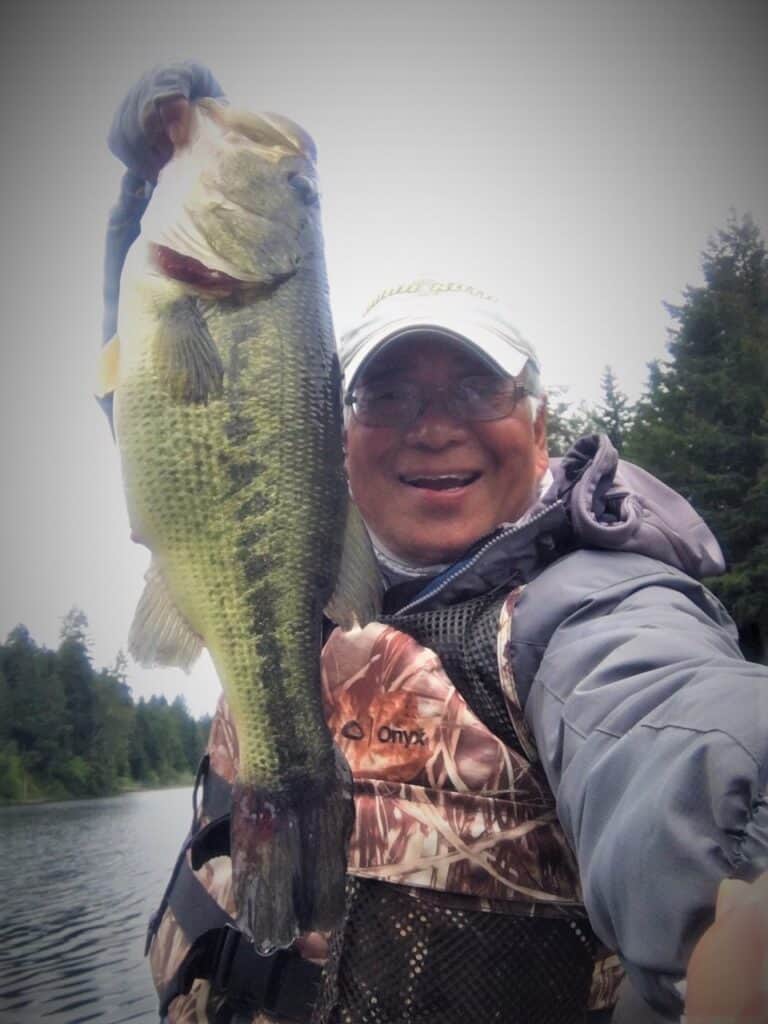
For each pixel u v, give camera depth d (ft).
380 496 2.14
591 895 1.19
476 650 1.77
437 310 2.12
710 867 1.02
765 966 0.95
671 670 1.29
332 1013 1.71
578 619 1.65
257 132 1.94
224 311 1.83
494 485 2.13
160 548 1.78
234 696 1.73
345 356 2.22
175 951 1.96
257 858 1.63
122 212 1.91
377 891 1.73
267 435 1.81
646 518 1.89
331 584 1.82
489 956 1.71
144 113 1.87
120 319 1.83
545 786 1.75
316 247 1.96
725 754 1.07
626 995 1.79
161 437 1.78
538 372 2.32
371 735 1.81
